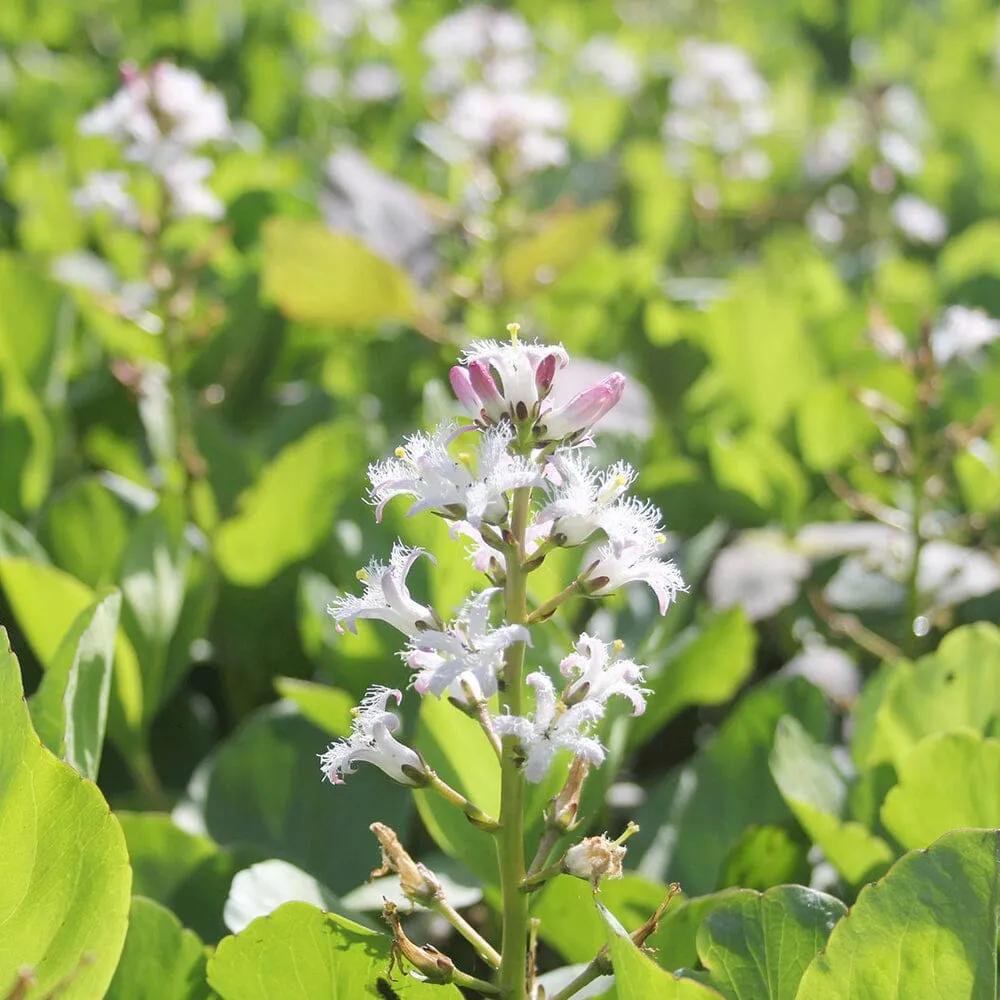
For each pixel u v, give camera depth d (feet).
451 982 1.34
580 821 1.35
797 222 4.38
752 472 2.28
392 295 2.37
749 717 1.72
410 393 2.77
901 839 1.60
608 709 1.65
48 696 1.49
